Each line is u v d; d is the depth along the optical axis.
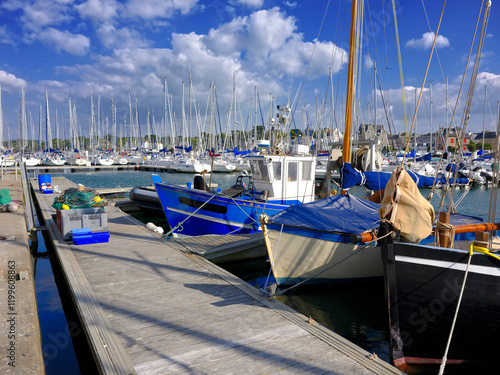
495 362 4.76
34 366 3.69
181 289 6.28
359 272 7.42
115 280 6.70
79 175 44.44
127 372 3.78
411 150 37.31
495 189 5.26
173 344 4.43
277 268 7.69
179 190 11.48
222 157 47.72
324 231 7.17
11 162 47.47
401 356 4.90
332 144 11.80
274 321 5.09
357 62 9.82
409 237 5.00
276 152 11.56
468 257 4.59
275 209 10.98
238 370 3.91
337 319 6.67
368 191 12.45
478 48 5.15
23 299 5.39
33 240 11.23
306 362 4.07
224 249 9.39
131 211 19.06
